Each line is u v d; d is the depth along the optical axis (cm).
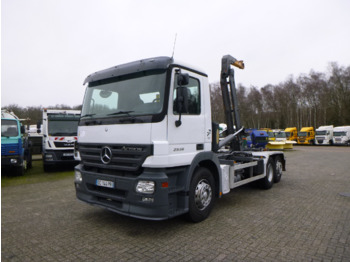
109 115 404
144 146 348
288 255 316
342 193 657
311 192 670
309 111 5466
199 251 326
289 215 475
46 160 1032
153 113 356
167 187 350
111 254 319
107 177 382
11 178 916
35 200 594
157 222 435
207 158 437
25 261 303
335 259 307
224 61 664
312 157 1708
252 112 6281
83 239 366
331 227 413
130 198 354
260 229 403
